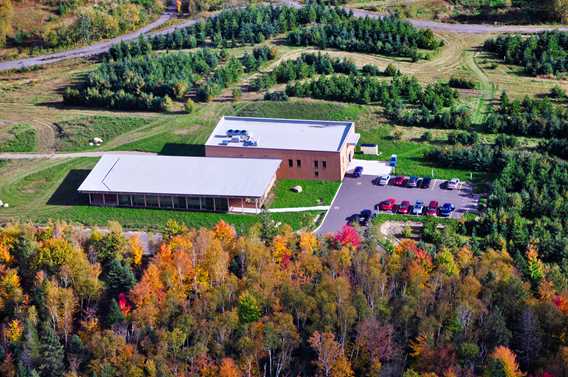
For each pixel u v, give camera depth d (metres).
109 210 199.75
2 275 168.38
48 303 158.75
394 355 148.62
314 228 189.12
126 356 150.25
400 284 162.25
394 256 165.88
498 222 180.62
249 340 150.75
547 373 140.50
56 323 159.25
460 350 146.88
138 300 158.88
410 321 154.50
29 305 164.25
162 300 159.12
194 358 149.38
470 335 150.50
